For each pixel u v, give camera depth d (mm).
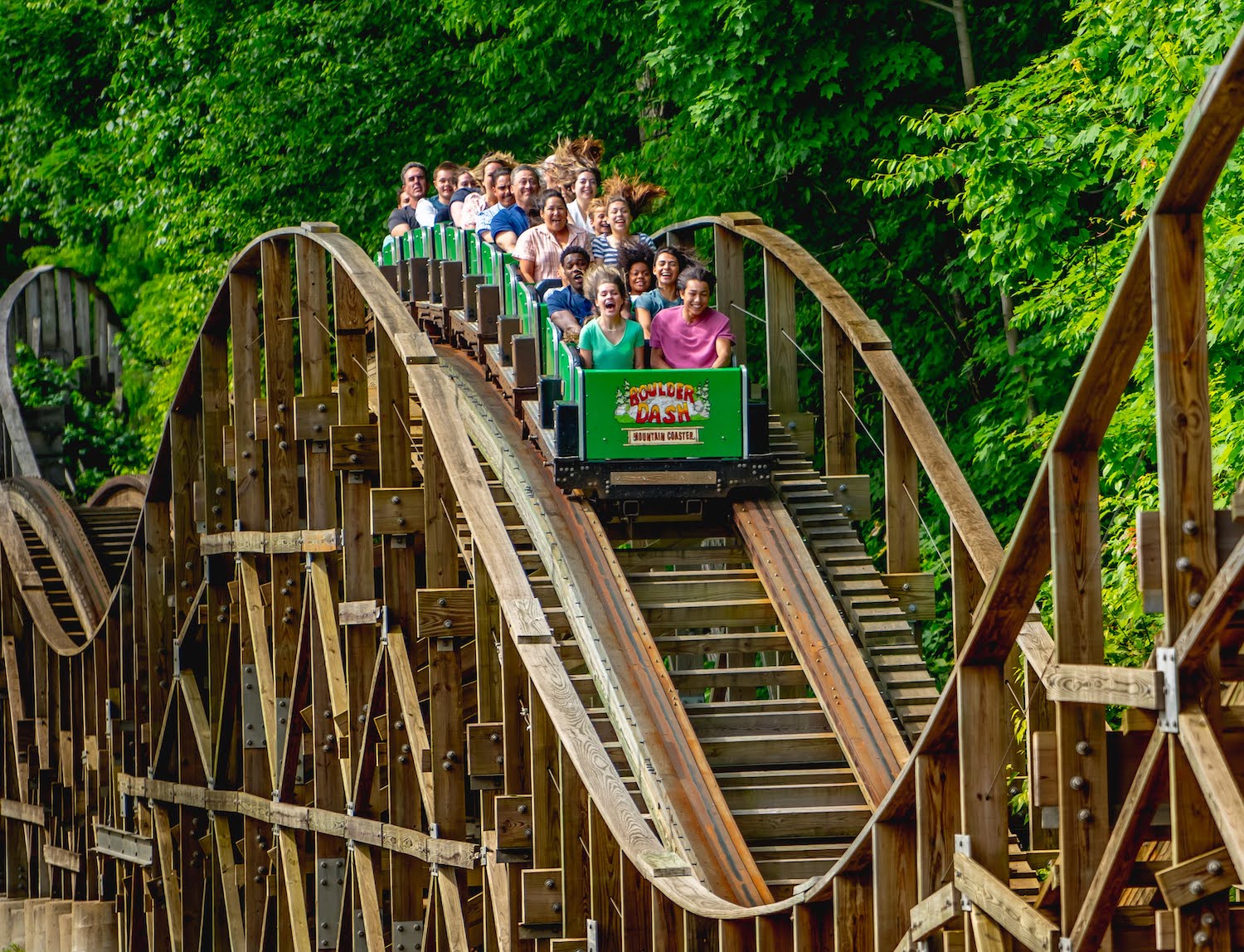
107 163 51875
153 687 31109
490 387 23969
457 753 20922
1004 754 12594
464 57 39000
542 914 18078
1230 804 9914
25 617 38406
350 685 23266
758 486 20797
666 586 19953
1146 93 21469
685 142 32562
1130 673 10781
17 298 54375
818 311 32938
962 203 27656
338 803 24250
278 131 40188
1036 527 11844
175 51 44281
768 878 16938
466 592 20875
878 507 33250
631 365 21141
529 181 25547
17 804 37438
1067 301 23531
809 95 30281
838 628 19062
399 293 29172
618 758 18438
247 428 26703
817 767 18609
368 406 26375
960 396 32000
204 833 30094
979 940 12328
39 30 53125
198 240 44125
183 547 30234
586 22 34188
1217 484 19500
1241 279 19219
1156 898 12641
